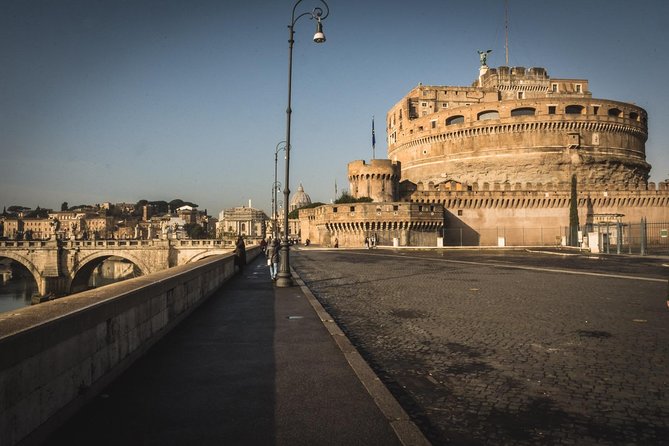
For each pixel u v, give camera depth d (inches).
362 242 3122.5
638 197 3668.8
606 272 1099.9
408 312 559.2
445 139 4338.1
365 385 281.1
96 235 7760.8
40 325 201.6
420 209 3174.2
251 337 413.4
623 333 438.0
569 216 3612.2
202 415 235.1
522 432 228.8
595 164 3978.8
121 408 243.4
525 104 4074.8
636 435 224.8
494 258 1740.9
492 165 4072.3
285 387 279.6
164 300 422.3
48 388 208.2
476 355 366.9
